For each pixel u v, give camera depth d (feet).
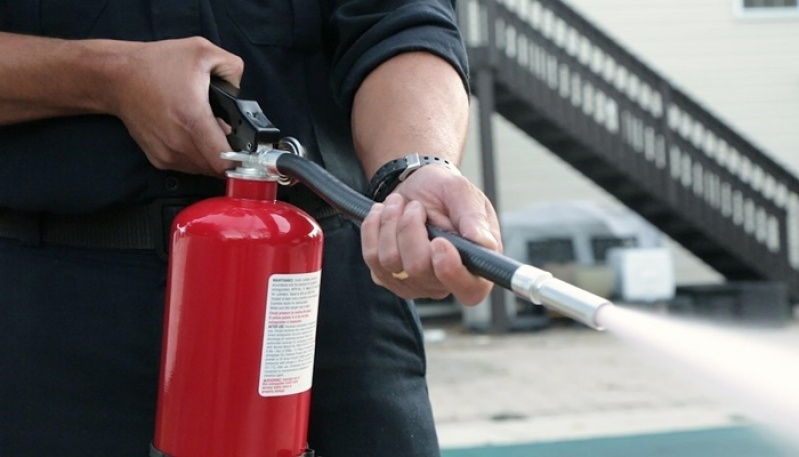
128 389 4.31
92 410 4.32
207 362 3.46
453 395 28.73
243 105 3.73
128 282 4.32
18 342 4.36
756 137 51.06
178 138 3.84
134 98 3.92
